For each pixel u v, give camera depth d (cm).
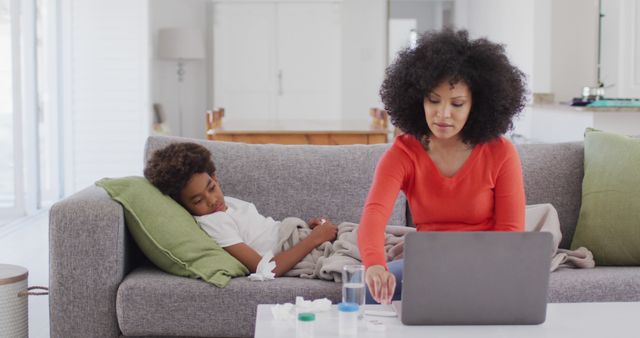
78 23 752
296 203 292
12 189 639
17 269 260
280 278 246
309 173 294
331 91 930
